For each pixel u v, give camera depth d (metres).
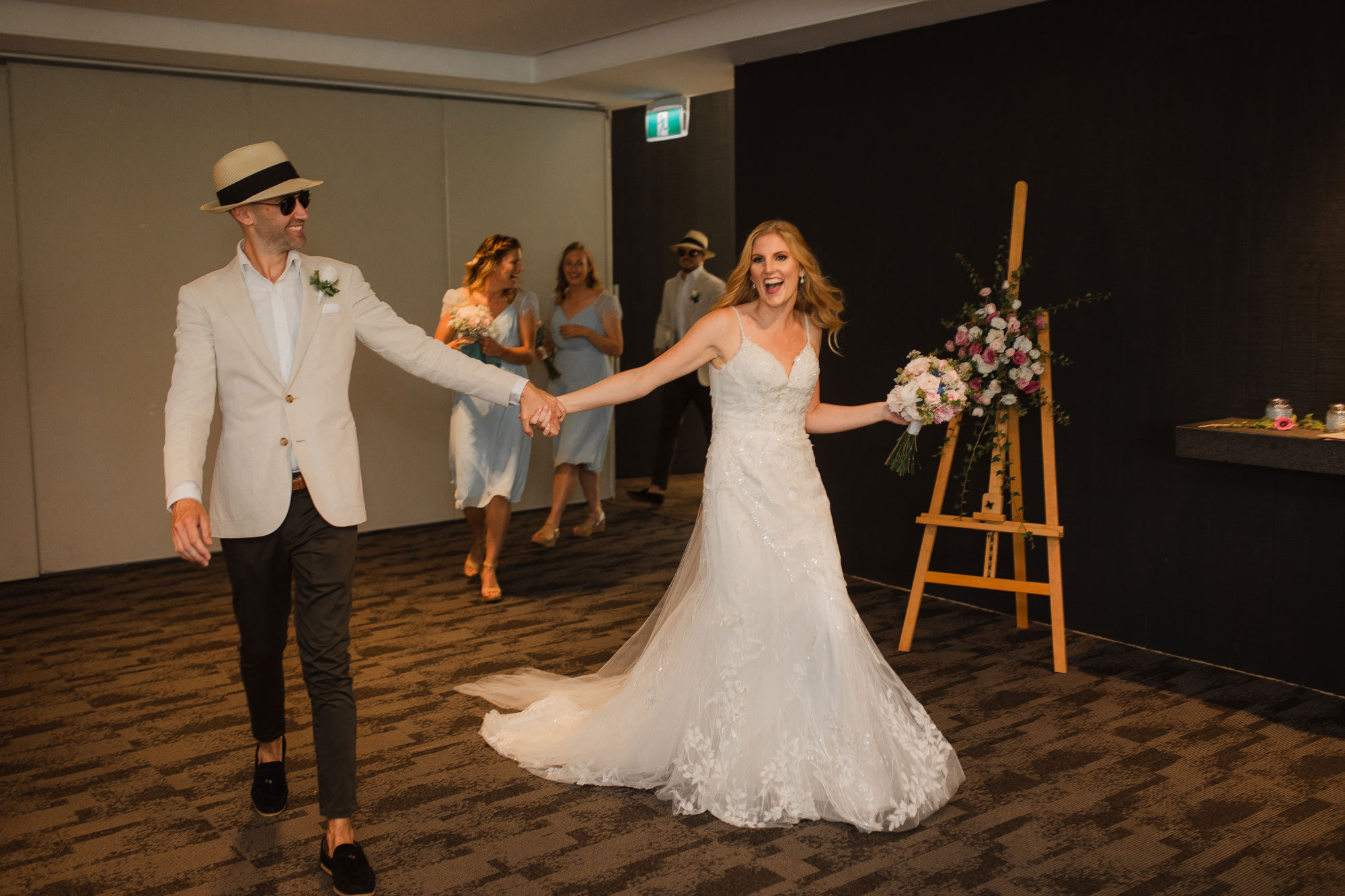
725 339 3.21
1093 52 4.56
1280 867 2.77
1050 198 4.77
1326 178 3.89
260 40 5.94
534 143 7.47
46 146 5.84
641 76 6.60
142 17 5.60
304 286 2.78
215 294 2.71
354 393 6.91
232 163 2.66
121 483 6.21
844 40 5.55
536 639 4.77
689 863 2.82
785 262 3.17
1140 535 4.56
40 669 4.46
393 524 7.16
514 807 3.16
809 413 3.65
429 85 6.88
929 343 5.36
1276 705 3.90
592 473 6.84
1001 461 4.46
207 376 2.72
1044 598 4.95
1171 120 4.32
